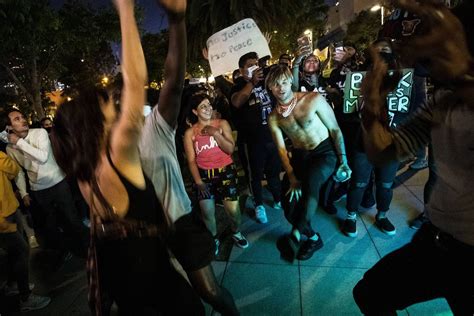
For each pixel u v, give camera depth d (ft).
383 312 5.06
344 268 9.45
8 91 63.52
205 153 9.95
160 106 5.45
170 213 5.70
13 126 10.63
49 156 11.21
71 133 4.86
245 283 9.21
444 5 3.36
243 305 8.39
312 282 9.00
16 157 11.48
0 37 26.48
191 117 10.91
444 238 4.21
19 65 52.65
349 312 7.87
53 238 12.01
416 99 12.19
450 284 4.33
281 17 26.48
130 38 4.31
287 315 7.95
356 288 5.33
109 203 5.01
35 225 12.20
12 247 9.06
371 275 5.08
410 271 4.65
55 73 60.75
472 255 4.01
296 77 13.76
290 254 10.23
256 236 11.62
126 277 5.27
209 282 5.98
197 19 26.04
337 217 12.26
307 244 10.15
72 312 9.10
